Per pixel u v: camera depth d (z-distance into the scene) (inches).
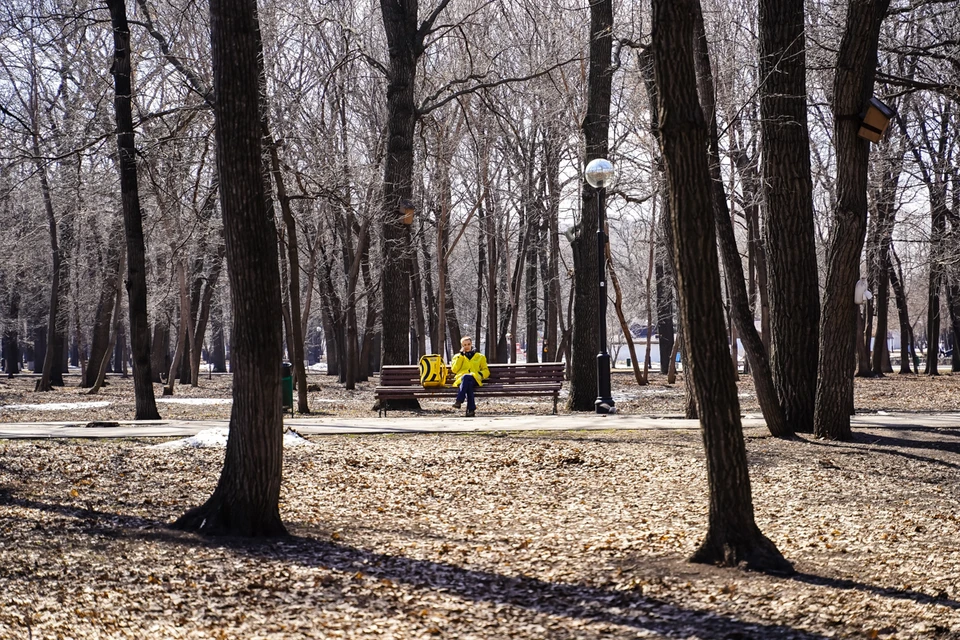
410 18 853.8
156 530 342.3
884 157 1146.0
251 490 340.8
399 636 236.4
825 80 834.2
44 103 1169.4
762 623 239.8
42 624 240.8
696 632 235.6
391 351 836.6
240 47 331.0
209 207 1047.0
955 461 492.7
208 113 835.4
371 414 808.9
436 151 1309.1
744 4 1123.3
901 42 727.7
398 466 493.4
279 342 343.6
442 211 1386.6
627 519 381.7
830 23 645.3
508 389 746.2
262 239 335.9
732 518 299.4
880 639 225.3
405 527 368.2
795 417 592.7
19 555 301.9
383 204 850.1
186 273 1476.4
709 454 300.0
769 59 576.7
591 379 846.5
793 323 594.9
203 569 293.6
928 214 1337.4
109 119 978.7
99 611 253.0
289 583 281.4
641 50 636.7
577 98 1226.6
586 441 565.6
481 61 1188.5
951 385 1304.1
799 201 592.1
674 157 287.4
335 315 1691.7
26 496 390.6
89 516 362.3
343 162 1222.3
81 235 1461.6
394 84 848.9
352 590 276.2
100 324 1514.5
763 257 1407.5
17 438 561.0
